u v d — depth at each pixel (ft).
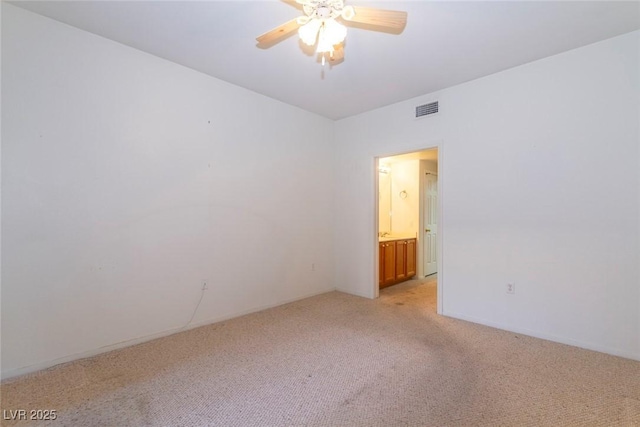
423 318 11.07
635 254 7.83
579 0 6.67
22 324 7.21
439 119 11.48
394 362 7.77
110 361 7.86
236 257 11.33
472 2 6.75
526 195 9.48
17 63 7.11
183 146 9.91
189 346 8.77
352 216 14.48
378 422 5.55
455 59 9.27
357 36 8.04
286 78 10.68
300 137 13.62
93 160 8.18
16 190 7.11
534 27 7.66
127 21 7.61
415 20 7.38
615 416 5.69
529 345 8.72
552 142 9.01
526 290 9.50
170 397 6.33
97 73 8.23
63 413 5.82
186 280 9.98
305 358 8.02
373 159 13.67
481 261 10.42
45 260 7.49
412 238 17.47
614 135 8.08
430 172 18.75
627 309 7.93
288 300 13.07
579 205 8.59
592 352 8.27
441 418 5.65
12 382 6.86
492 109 10.16
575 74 8.64
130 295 8.82
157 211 9.35
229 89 11.09
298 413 5.82
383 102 12.79
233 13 7.30
